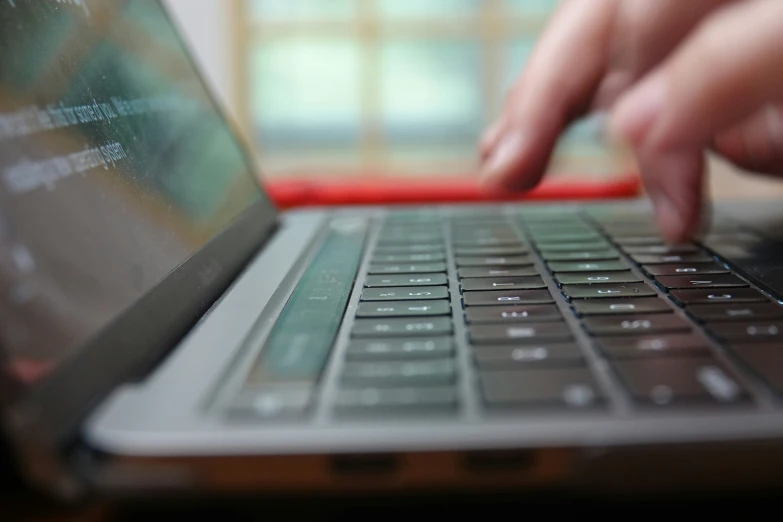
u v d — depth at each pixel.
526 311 0.24
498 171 0.36
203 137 0.38
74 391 0.17
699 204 0.28
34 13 0.25
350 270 0.30
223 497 0.16
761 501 0.16
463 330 0.22
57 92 0.24
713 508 0.16
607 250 0.33
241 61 1.86
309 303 0.25
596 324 0.22
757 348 0.20
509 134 0.37
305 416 0.17
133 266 0.22
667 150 0.26
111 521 0.16
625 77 0.36
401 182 0.52
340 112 2.06
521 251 0.33
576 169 1.50
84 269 0.19
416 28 2.02
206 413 0.17
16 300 0.16
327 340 0.21
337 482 0.16
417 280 0.28
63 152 0.22
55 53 0.25
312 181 0.54
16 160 0.19
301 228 0.39
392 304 0.25
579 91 0.36
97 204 0.22
